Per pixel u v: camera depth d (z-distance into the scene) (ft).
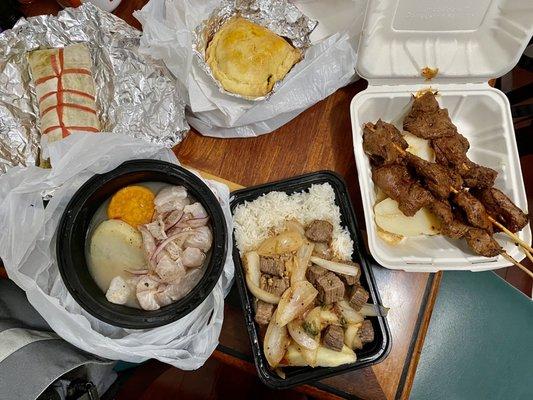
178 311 1.27
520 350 1.91
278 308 1.46
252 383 1.87
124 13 1.77
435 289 1.60
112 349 1.32
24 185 1.35
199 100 1.61
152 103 1.64
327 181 1.59
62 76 1.65
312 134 1.71
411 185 1.61
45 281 1.38
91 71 1.69
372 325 1.51
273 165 1.69
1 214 1.35
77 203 1.32
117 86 1.67
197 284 1.30
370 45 1.54
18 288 1.56
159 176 1.41
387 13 1.48
